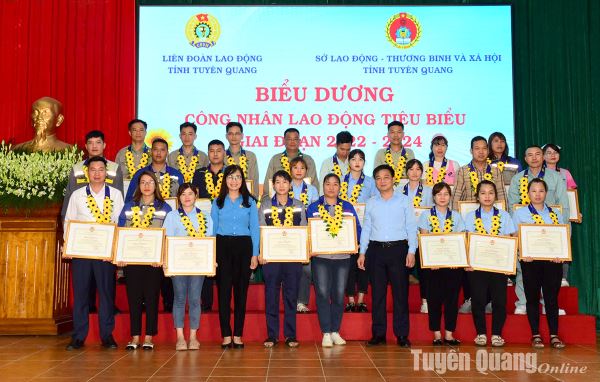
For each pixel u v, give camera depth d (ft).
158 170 17.87
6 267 17.01
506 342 16.06
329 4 23.21
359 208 17.13
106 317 15.07
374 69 22.88
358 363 13.06
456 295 15.42
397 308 15.28
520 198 17.48
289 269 15.20
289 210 15.40
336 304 15.40
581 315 16.33
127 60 23.09
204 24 22.98
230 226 14.92
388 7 22.99
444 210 16.08
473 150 18.11
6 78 23.15
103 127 22.93
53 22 23.24
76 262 14.98
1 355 14.06
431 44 22.90
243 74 22.89
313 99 22.82
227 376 11.76
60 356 13.92
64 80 23.08
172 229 15.03
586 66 23.03
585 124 22.94
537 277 15.46
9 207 17.01
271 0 23.15
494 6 22.93
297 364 12.94
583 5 23.17
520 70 23.25
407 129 22.68
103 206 15.26
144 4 23.12
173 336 16.11
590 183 22.84
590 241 22.80
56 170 17.29
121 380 11.44
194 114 22.76
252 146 22.74
